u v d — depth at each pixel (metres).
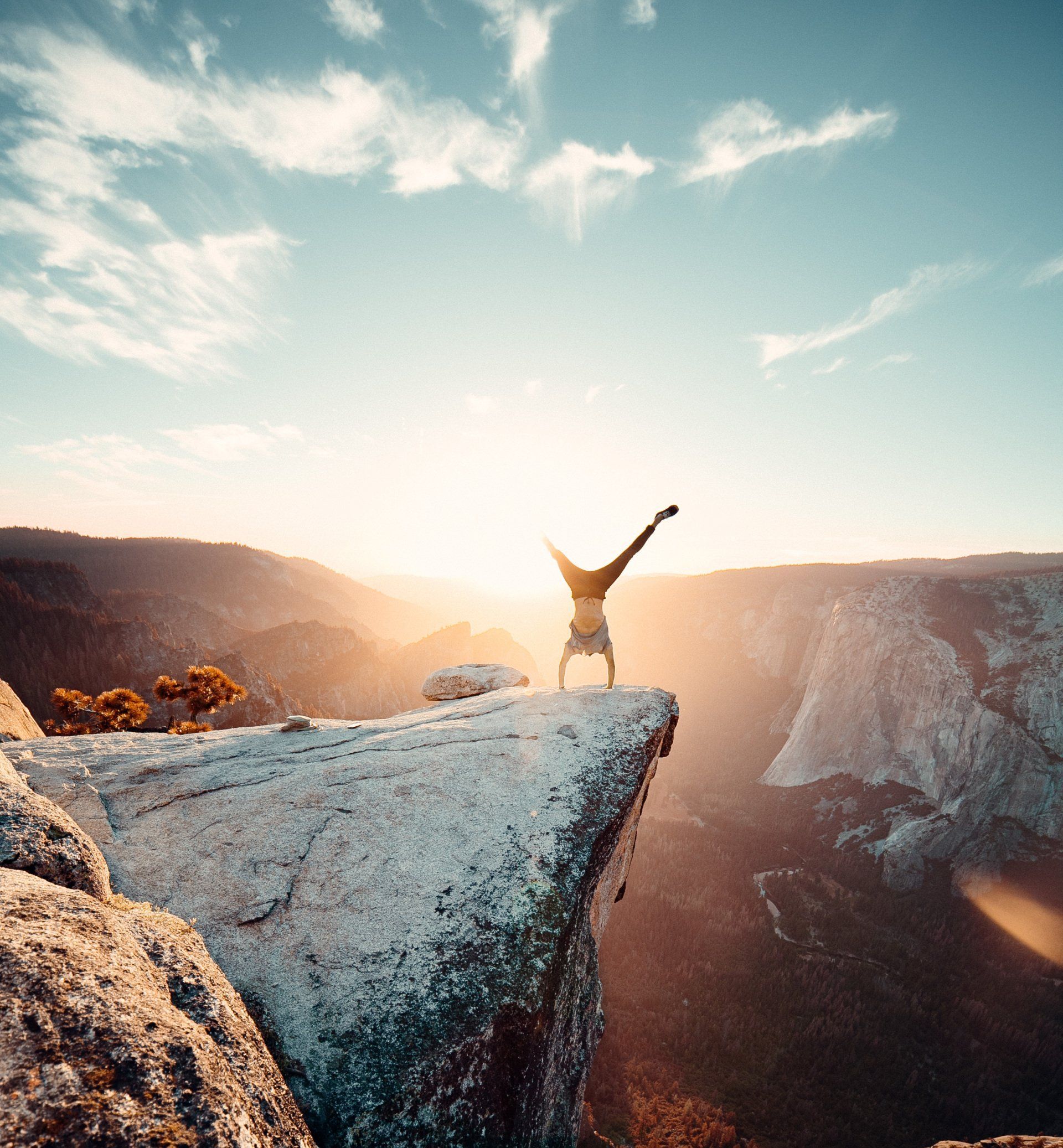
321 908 5.30
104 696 30.50
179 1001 3.06
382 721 10.17
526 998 4.88
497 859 6.03
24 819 3.93
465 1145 4.10
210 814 6.50
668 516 7.98
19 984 2.25
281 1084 3.18
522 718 9.02
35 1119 1.80
